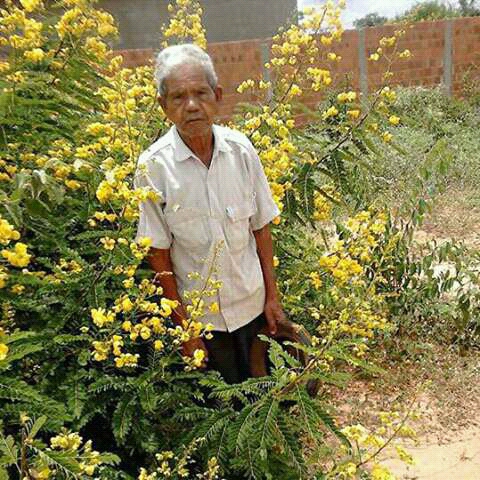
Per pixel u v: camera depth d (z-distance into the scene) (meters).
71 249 2.09
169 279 2.09
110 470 1.68
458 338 3.41
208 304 2.17
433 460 2.57
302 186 2.68
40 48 2.34
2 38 2.22
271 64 2.94
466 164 6.23
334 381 1.71
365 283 2.73
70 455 1.25
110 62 2.88
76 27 2.29
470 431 2.77
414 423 2.81
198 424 1.83
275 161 2.49
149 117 2.62
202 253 2.08
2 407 1.65
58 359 1.85
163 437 1.93
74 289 1.90
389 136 2.77
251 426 1.65
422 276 4.10
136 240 1.99
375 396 3.03
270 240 2.32
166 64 1.86
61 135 2.27
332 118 2.86
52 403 1.50
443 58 9.87
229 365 2.39
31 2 2.15
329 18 2.69
